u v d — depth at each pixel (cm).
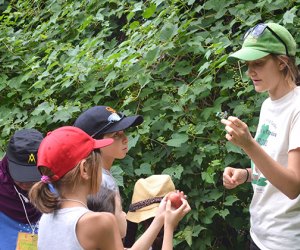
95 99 405
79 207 220
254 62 275
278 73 272
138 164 388
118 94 406
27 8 524
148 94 393
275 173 250
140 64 397
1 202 279
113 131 289
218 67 370
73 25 484
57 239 217
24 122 438
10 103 453
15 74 475
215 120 375
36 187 223
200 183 377
